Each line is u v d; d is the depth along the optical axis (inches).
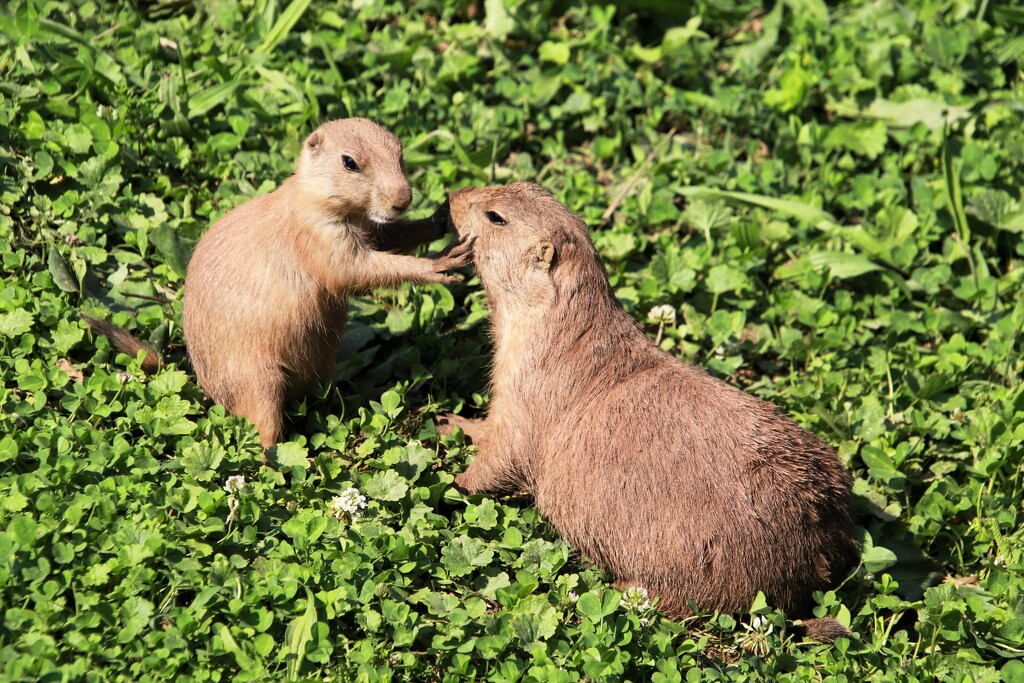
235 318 267.0
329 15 418.9
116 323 287.3
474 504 275.7
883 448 309.6
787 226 380.5
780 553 248.8
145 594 218.1
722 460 250.2
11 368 266.7
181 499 236.1
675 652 243.0
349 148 265.0
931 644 256.8
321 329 277.6
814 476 256.5
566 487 261.0
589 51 443.5
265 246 268.5
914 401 329.4
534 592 254.5
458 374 316.8
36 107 334.6
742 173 399.9
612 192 396.2
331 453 274.2
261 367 270.1
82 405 260.1
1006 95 447.2
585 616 241.8
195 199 336.5
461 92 414.0
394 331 322.3
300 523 238.7
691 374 267.0
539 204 278.1
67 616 210.4
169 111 353.4
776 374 349.4
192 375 291.0
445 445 293.1
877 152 418.9
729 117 429.7
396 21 439.5
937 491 298.7
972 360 339.6
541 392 270.1
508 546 258.1
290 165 354.0
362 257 271.3
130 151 334.3
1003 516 286.8
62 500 230.4
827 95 444.5
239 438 263.4
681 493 249.0
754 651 246.8
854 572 266.5
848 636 250.7
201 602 214.5
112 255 312.0
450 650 228.7
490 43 431.8
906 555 289.7
